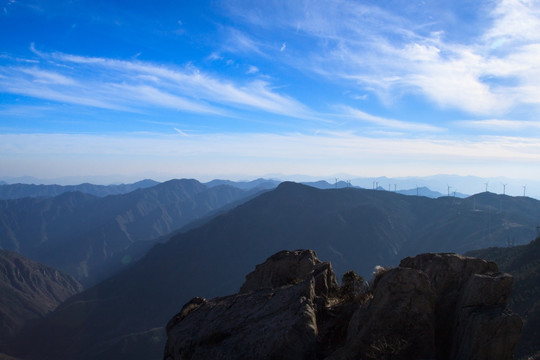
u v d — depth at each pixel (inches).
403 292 356.2
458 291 387.9
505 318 325.7
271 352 348.2
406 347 331.3
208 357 363.9
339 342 372.8
